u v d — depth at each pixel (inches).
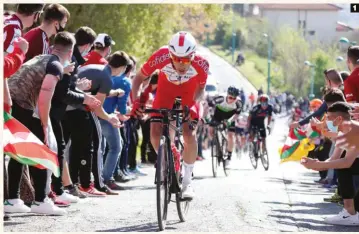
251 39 4886.8
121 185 445.4
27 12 302.2
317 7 4773.6
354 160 307.3
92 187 378.9
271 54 4352.9
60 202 331.3
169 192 288.0
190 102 321.1
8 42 295.9
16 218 292.4
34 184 303.1
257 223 298.0
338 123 274.8
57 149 328.8
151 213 317.7
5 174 287.6
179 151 294.5
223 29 4896.7
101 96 365.1
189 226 285.3
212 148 560.4
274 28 4648.1
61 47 307.9
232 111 589.9
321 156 502.3
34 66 295.7
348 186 307.4
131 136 514.0
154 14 894.4
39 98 293.6
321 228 296.8
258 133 698.2
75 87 333.7
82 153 372.5
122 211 322.0
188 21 1144.8
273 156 927.7
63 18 326.6
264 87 4082.2
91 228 275.9
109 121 373.4
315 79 3796.8
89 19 772.0
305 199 397.4
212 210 330.6
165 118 287.7
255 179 531.8
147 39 907.4
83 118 367.9
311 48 3897.6
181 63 296.2
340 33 4222.4
